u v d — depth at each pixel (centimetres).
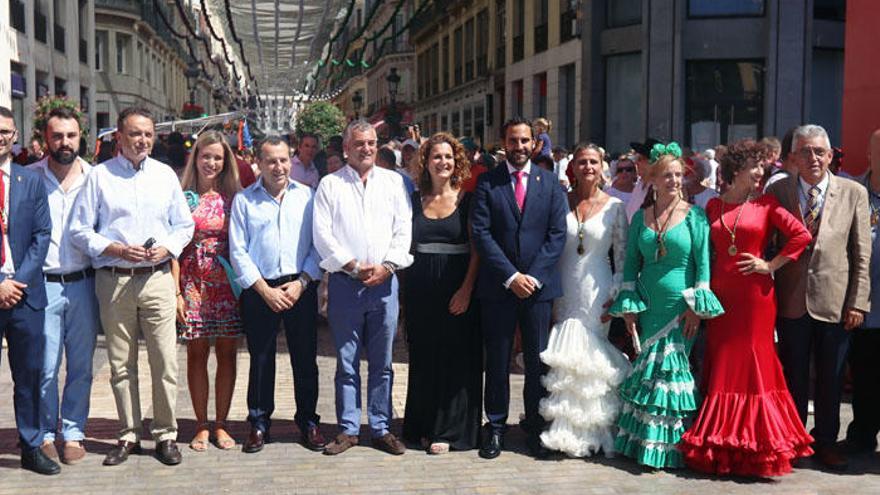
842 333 535
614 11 2112
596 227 559
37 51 2173
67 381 548
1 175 507
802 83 1888
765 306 518
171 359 541
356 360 568
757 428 509
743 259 517
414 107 4475
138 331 548
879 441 593
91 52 2836
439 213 565
